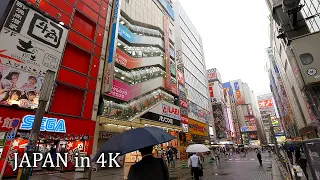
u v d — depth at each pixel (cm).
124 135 338
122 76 2564
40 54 1559
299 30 1944
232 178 1255
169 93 3850
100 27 2280
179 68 5084
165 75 3722
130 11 3145
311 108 1697
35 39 1546
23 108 1374
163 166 331
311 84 1612
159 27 4009
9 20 1413
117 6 2523
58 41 1720
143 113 2720
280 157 1485
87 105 1881
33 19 1564
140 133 337
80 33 1995
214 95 8488
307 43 1711
